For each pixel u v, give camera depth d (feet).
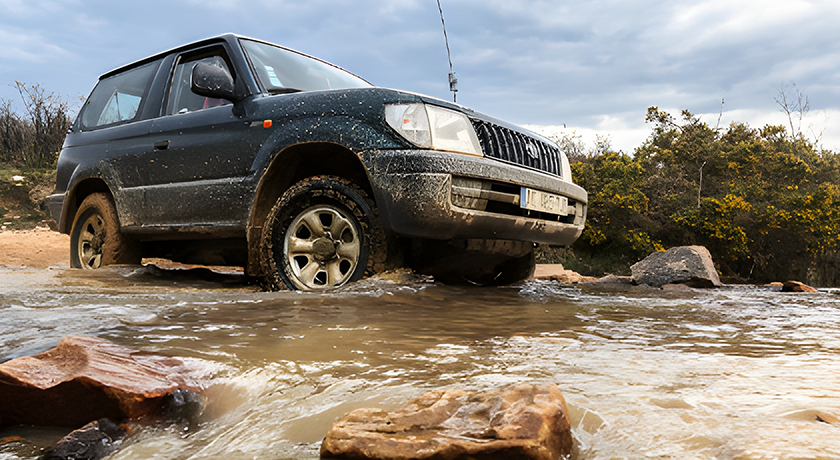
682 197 39.40
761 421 3.71
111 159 15.75
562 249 35.35
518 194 11.71
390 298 9.78
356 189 11.48
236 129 13.03
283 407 4.40
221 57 14.43
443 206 10.53
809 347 6.53
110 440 3.93
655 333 7.46
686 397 4.32
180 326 7.00
